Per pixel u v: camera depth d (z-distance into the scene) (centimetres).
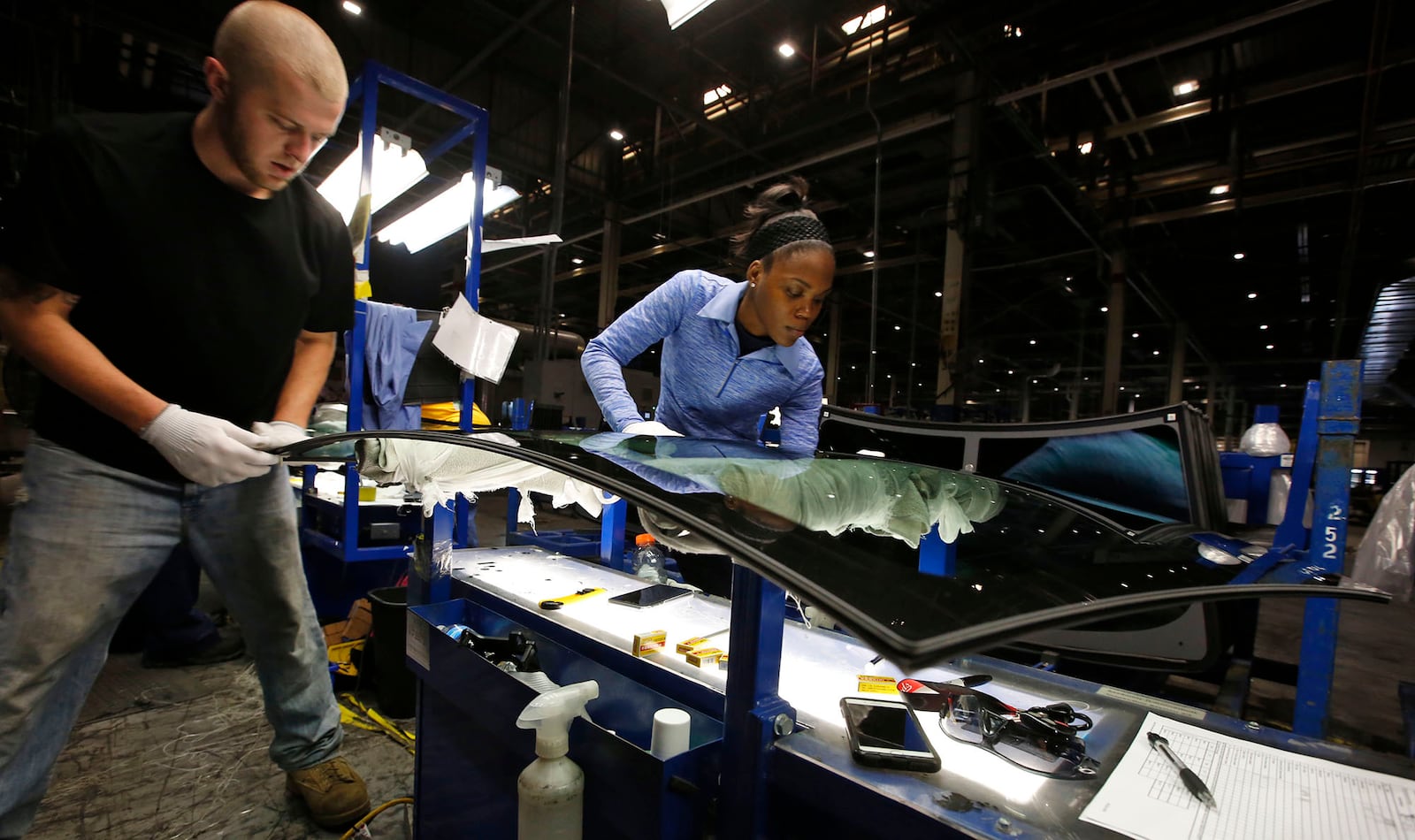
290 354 136
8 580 109
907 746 75
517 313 1411
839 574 44
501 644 114
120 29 463
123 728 188
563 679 108
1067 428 200
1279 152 698
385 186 295
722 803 77
